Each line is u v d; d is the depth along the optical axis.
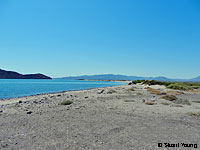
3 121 9.12
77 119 9.62
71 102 15.94
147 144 6.14
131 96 23.25
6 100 21.28
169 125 8.81
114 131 7.57
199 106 15.98
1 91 41.25
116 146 5.89
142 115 11.08
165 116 10.99
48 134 7.04
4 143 6.02
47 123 8.74
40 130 7.57
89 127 8.11
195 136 7.14
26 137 6.66
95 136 6.88
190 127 8.54
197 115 11.48
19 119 9.59
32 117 10.09
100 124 8.66
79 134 7.09
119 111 12.20
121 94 26.22
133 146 5.92
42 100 19.19
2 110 12.65
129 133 7.34
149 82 70.62
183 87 42.59
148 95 25.09
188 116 11.21
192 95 28.11
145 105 15.41
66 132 7.32
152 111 12.57
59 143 6.08
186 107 15.07
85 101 17.45
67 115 10.62
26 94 33.25
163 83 64.31
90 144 6.03
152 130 7.86
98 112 11.68
